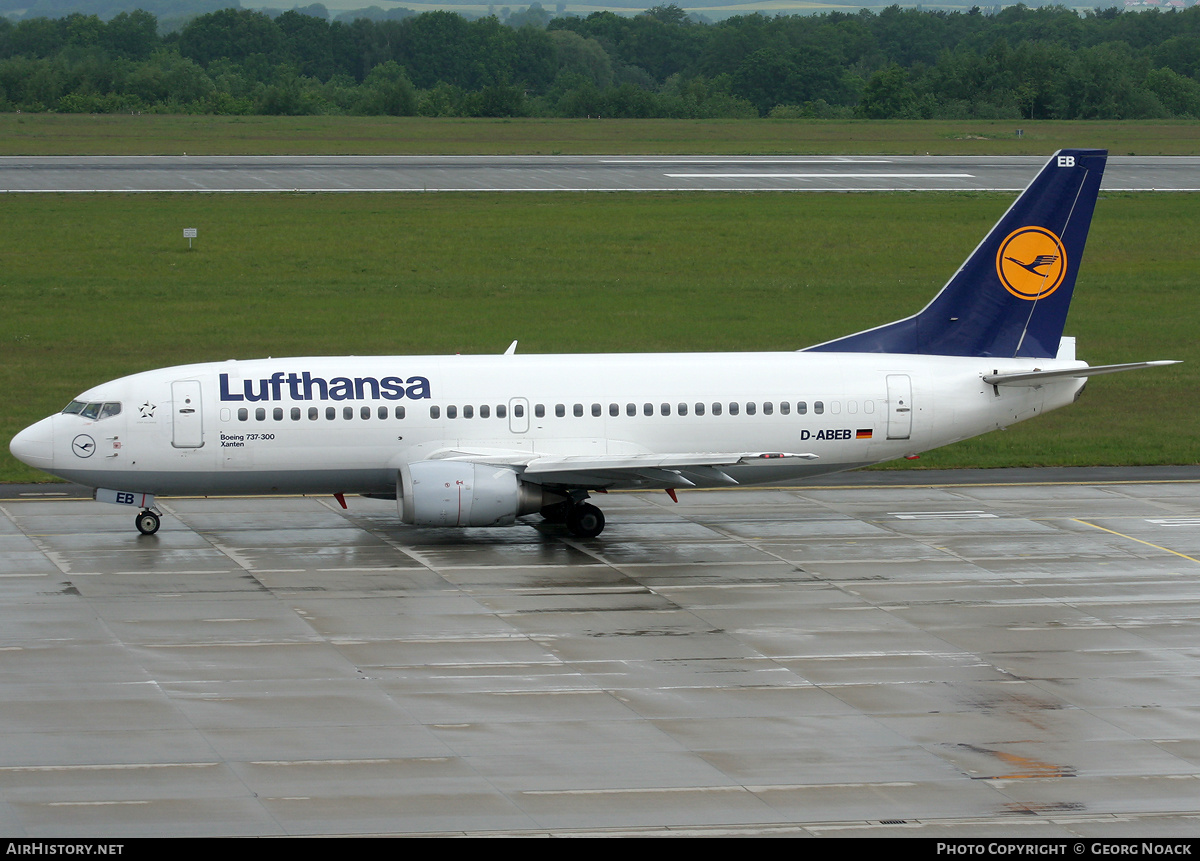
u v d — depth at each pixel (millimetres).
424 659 117500
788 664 117250
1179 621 131375
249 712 104562
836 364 171500
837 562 152750
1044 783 93438
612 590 140125
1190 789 92750
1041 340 177250
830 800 90438
